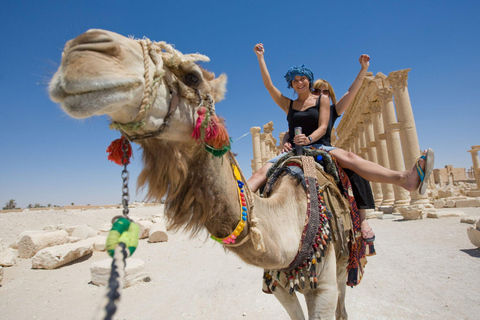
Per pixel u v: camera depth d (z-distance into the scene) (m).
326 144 4.10
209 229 2.13
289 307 3.00
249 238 2.21
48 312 6.14
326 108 4.13
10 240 14.99
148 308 6.02
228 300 6.20
